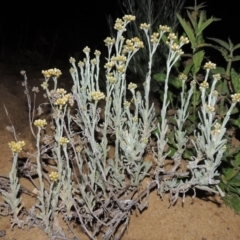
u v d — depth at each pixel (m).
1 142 0.70
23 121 0.79
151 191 0.62
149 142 0.67
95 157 0.53
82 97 0.62
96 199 0.55
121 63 0.59
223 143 0.52
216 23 1.85
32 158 0.65
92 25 1.92
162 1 1.08
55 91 0.58
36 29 1.82
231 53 0.76
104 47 1.46
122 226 0.58
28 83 0.98
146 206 0.60
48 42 1.55
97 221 0.55
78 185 0.54
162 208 0.61
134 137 0.58
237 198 0.63
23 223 0.54
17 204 0.53
